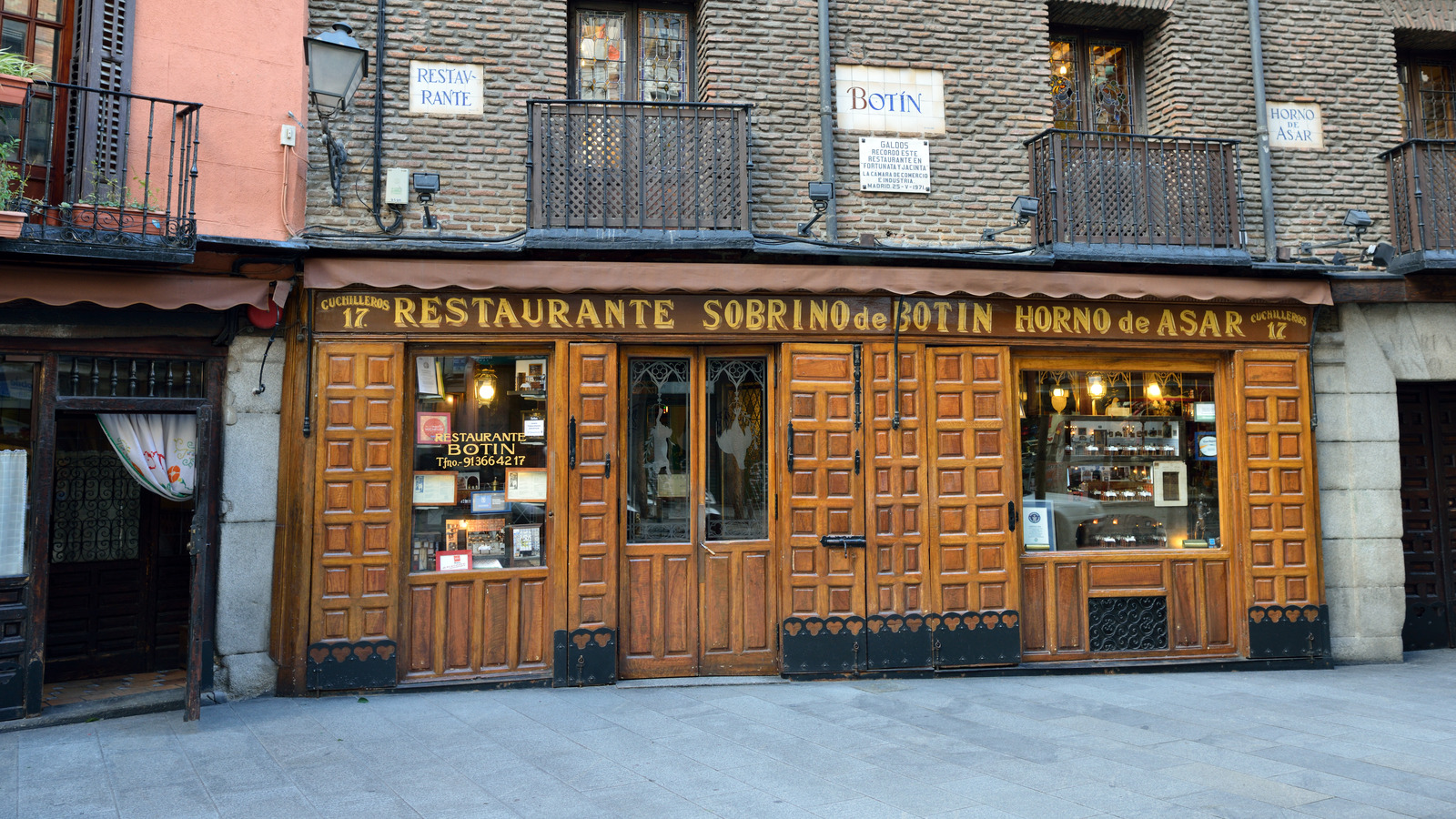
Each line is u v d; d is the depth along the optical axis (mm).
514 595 6871
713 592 7156
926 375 7371
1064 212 7492
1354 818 4168
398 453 6668
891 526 7242
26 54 6035
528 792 4523
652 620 7066
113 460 7344
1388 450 8109
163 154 6324
